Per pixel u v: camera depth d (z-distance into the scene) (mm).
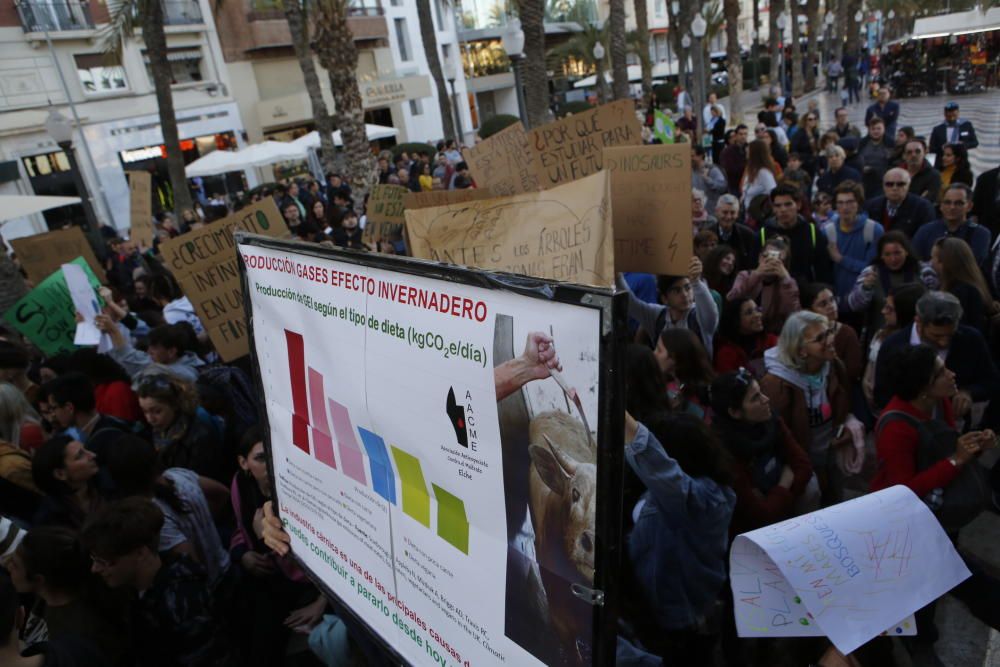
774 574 1432
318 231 8898
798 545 1366
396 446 1638
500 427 1308
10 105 20031
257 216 4555
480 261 2846
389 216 6914
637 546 2357
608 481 1089
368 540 1848
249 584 3107
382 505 1753
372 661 2211
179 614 2531
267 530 2395
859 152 8898
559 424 1172
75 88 21641
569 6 48219
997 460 3520
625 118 4418
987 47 25656
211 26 26406
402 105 35844
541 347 1174
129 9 15086
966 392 3527
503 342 1255
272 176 28422
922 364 2807
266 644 3062
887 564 1384
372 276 1572
